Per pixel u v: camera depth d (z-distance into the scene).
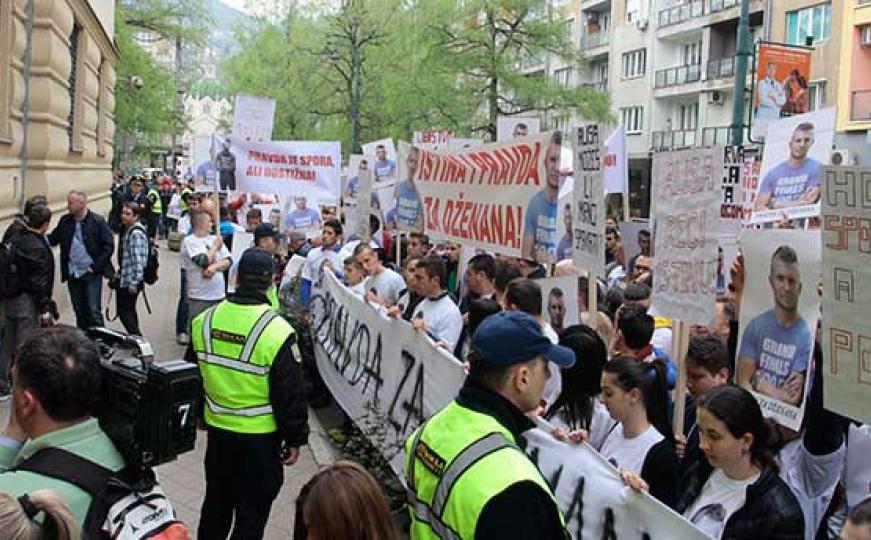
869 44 30.41
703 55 42.19
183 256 10.13
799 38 34.50
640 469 3.82
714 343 4.35
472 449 2.59
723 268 7.10
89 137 17.92
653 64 46.03
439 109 36.56
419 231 9.10
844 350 3.52
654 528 3.32
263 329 4.66
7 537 1.83
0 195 10.47
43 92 12.08
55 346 2.46
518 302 4.98
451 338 6.41
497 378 2.71
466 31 35.59
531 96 35.72
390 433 6.36
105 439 2.52
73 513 2.17
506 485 2.46
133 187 25.83
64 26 13.02
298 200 13.50
